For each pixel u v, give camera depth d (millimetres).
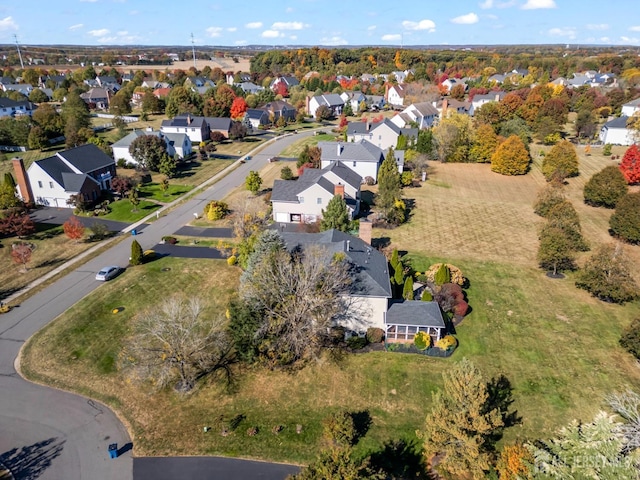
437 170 89062
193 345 31125
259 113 130375
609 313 40375
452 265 46031
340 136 112062
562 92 148125
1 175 81688
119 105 139375
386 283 36750
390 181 59312
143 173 81812
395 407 29844
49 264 48969
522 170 85188
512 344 36000
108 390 31109
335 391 31125
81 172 68938
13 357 34094
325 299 32594
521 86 176375
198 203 68312
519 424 28547
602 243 55438
